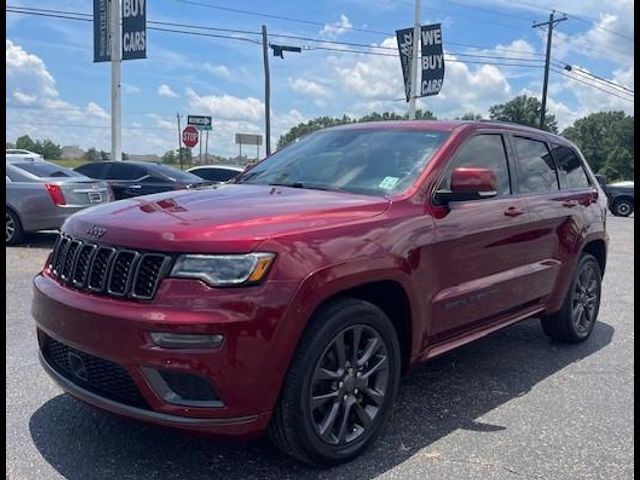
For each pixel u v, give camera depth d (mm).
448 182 4258
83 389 3363
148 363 3021
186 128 23938
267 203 3676
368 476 3418
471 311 4344
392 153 4430
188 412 3053
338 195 3969
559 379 5000
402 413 4262
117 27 19594
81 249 3436
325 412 3428
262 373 3078
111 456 3541
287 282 3125
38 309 3607
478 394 4645
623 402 4547
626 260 11883
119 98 19875
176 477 3348
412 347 3908
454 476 3443
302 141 5195
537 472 3512
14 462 3441
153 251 3121
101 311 3135
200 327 2971
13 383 4535
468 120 4902
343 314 3375
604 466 3604
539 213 5051
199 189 4355
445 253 4043
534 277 5020
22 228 11062
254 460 3545
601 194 6309
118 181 13484
